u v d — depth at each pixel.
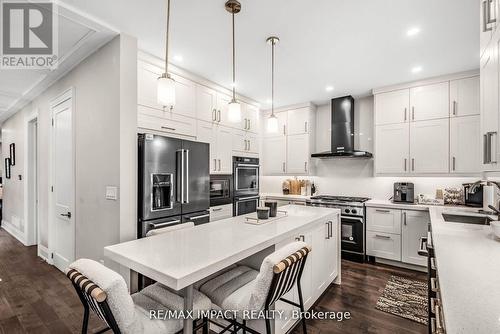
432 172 3.26
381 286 2.76
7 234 4.86
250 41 2.39
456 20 2.03
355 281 2.89
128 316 1.05
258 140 4.46
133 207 2.31
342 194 4.28
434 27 2.13
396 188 3.60
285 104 4.55
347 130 4.03
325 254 2.50
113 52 2.29
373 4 1.85
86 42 2.35
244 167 3.99
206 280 1.75
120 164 2.22
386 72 3.12
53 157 3.25
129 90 2.30
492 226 1.66
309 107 4.37
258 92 3.89
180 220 2.67
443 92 3.20
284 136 4.64
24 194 4.21
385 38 2.32
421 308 2.32
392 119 3.55
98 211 2.45
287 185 4.77
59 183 3.12
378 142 3.65
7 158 5.23
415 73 3.15
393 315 2.21
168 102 1.61
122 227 2.22
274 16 2.00
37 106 3.75
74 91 2.81
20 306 2.32
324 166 4.48
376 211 3.44
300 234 2.02
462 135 3.07
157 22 2.10
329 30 2.20
